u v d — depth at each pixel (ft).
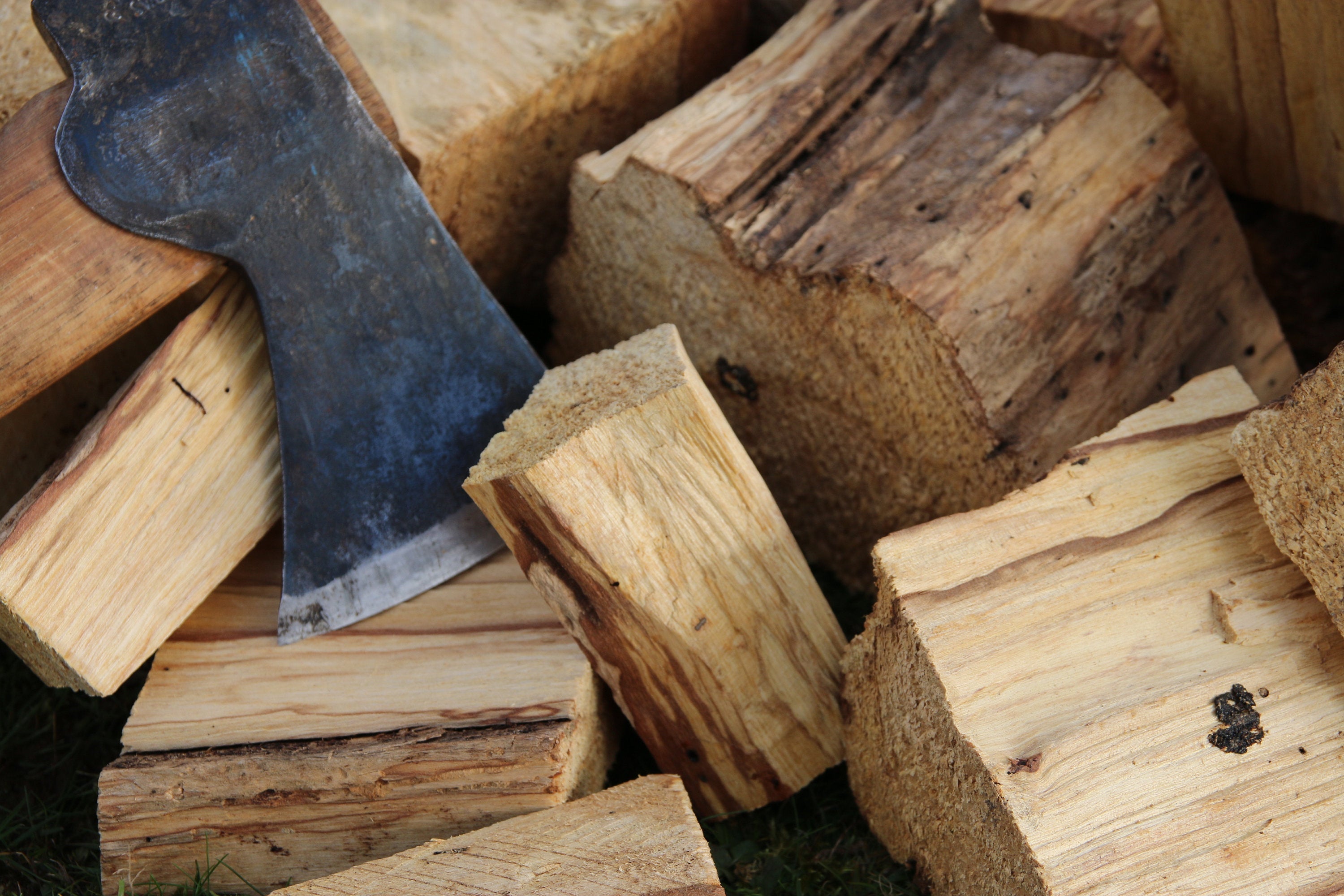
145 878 5.75
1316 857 4.42
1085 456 5.43
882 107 6.97
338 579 6.12
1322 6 5.73
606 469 5.32
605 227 7.56
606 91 7.89
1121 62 6.98
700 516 5.50
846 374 6.73
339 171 5.82
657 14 7.78
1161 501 5.28
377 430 6.14
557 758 5.40
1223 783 4.53
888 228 6.39
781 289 6.67
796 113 6.82
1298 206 7.49
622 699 5.88
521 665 5.82
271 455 6.30
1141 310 6.66
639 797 5.23
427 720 5.63
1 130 5.38
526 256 8.50
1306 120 6.62
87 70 5.31
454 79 7.28
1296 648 4.85
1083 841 4.39
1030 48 8.12
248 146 5.60
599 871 4.83
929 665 4.85
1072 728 4.63
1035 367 6.22
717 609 5.61
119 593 5.65
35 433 6.73
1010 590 5.05
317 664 6.03
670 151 6.91
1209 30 6.64
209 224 5.55
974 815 4.74
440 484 6.33
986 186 6.41
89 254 5.37
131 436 5.62
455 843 5.11
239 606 6.39
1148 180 6.72
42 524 5.32
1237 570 5.09
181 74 5.45
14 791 6.59
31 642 5.48
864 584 7.68
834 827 6.24
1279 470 4.81
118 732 6.93
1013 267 6.26
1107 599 5.02
